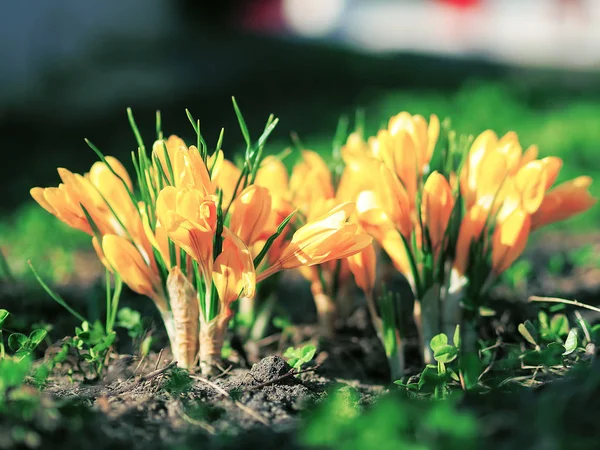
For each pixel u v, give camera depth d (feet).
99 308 1.48
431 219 1.13
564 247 2.38
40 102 5.61
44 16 5.97
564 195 1.21
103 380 1.16
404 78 6.55
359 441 0.82
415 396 1.05
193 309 1.13
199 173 1.02
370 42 10.24
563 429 0.85
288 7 10.84
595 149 3.85
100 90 5.84
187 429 0.96
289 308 1.65
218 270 1.06
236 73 6.53
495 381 1.07
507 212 1.14
